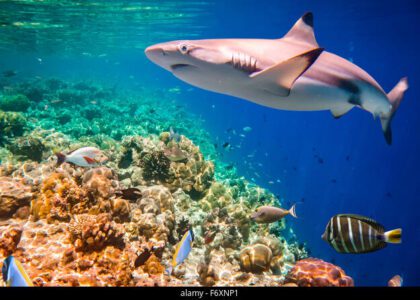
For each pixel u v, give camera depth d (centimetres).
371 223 333
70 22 2853
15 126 1177
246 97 471
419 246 3494
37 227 458
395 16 2747
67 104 2498
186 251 397
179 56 399
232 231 632
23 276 269
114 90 4088
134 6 2320
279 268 593
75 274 379
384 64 6994
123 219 527
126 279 398
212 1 2330
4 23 2798
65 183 511
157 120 2330
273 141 7269
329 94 488
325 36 4112
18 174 666
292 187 4088
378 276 2894
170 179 786
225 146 1429
